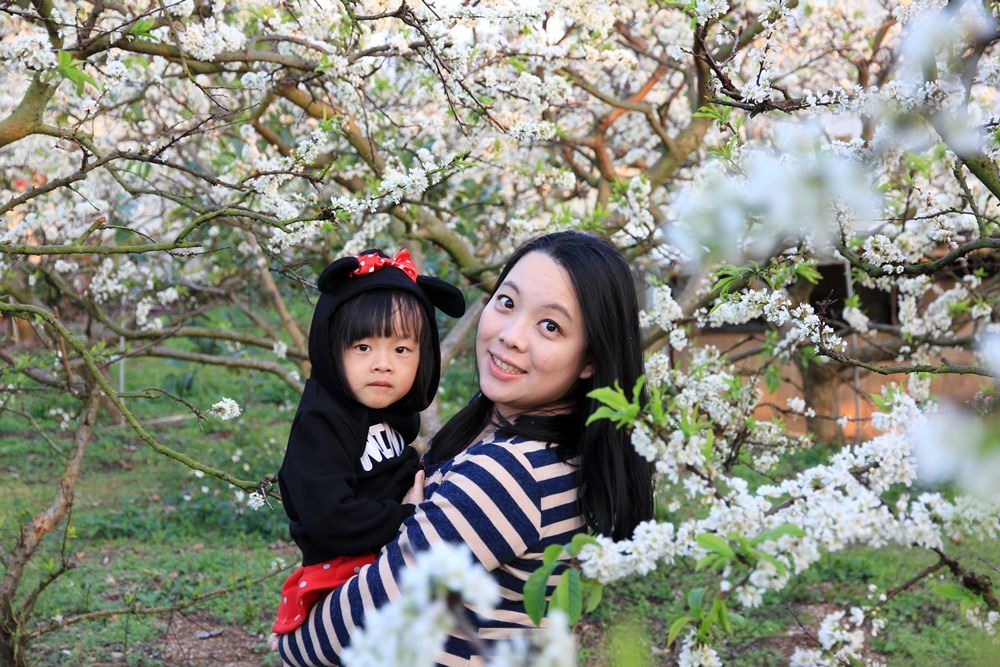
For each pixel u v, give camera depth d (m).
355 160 4.95
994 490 1.10
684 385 2.91
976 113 2.81
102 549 5.40
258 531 5.79
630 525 1.70
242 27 3.95
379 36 3.70
